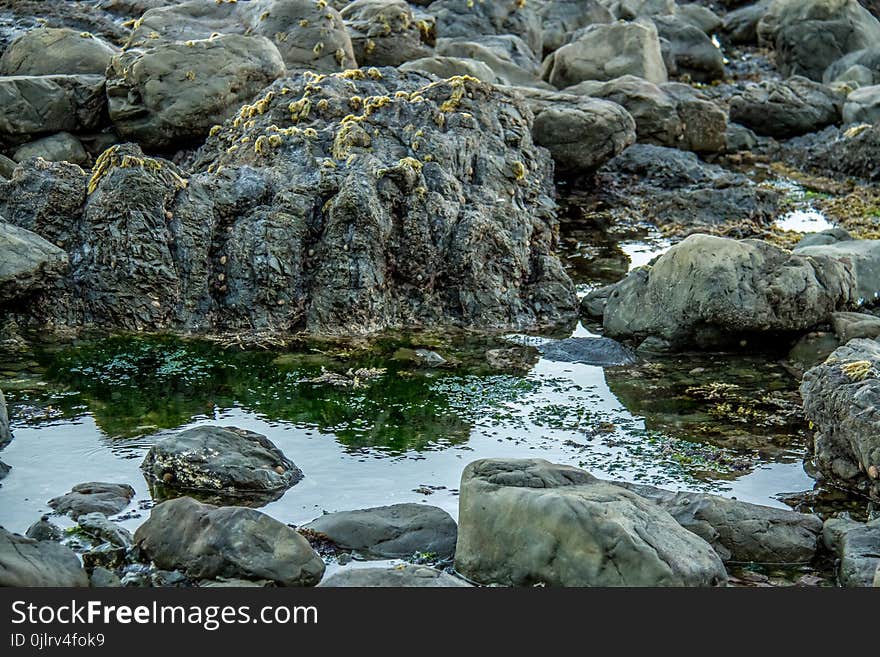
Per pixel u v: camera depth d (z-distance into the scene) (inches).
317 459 293.1
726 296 374.9
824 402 294.4
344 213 395.9
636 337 391.2
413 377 353.1
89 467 284.7
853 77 874.8
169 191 395.5
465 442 305.7
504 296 414.9
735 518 253.8
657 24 933.2
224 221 402.6
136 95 521.3
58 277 389.1
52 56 572.7
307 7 599.8
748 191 581.3
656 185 643.5
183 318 391.9
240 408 324.2
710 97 805.9
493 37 795.4
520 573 230.7
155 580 231.9
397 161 429.1
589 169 621.9
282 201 400.5
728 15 1117.7
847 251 415.5
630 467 292.5
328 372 353.4
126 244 389.1
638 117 685.3
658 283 389.7
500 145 462.6
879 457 274.7
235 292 394.0
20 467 283.6
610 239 536.1
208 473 275.4
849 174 689.0
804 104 781.9
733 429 319.0
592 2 937.5
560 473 250.8
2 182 410.9
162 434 305.1
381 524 252.4
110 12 711.7
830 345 375.6
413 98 459.8
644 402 337.1
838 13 935.7
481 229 413.4
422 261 407.5
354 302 393.7
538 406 332.5
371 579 227.8
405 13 662.5
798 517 257.9
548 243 453.4
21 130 523.2
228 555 232.8
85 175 407.2
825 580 242.2
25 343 370.6
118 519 258.5
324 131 438.9
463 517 241.8
